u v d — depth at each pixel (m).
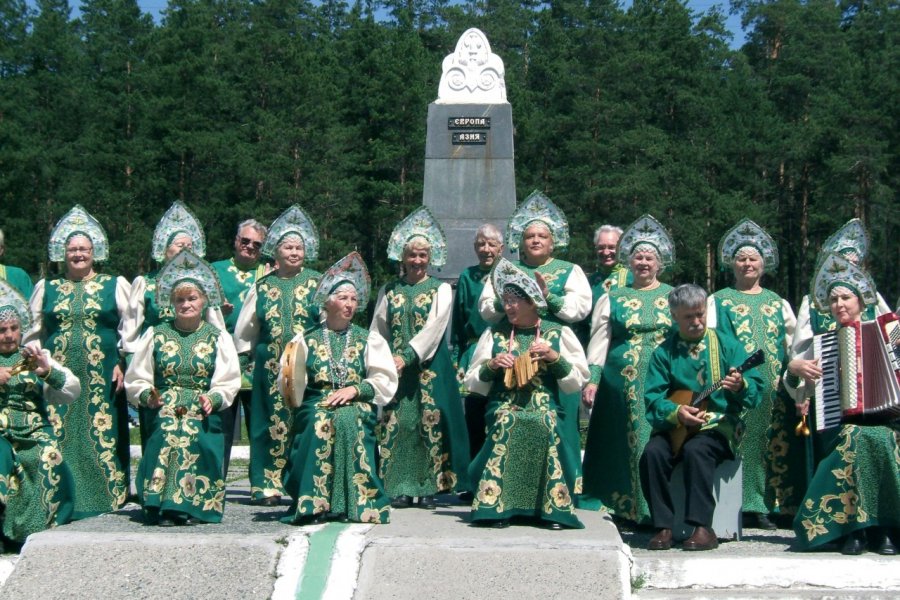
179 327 7.45
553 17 52.75
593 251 34.75
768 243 8.42
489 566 6.18
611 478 8.09
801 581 6.32
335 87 39.44
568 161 38.69
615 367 8.13
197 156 34.72
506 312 7.29
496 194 12.99
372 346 7.51
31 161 32.84
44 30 37.78
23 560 6.35
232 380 7.42
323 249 34.12
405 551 6.32
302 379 7.29
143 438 7.96
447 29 54.03
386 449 8.45
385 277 35.03
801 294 40.28
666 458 6.93
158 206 35.72
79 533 6.61
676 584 6.37
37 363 7.18
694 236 35.91
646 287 8.27
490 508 6.93
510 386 7.04
